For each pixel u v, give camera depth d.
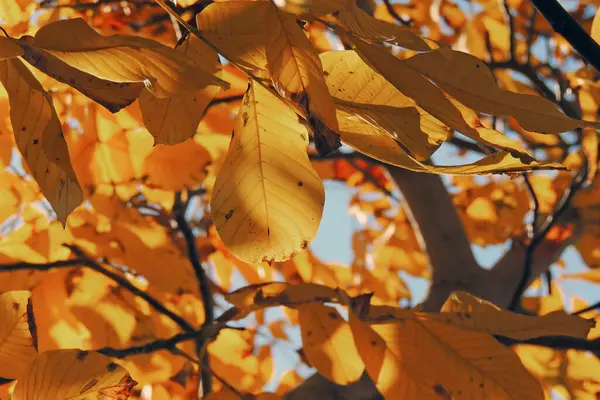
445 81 1.14
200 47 1.22
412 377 1.42
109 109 1.17
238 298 1.55
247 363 2.71
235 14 1.17
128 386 1.36
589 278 2.94
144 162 2.21
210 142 2.26
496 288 3.39
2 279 2.18
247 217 1.20
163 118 1.22
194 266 2.91
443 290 3.35
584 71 1.99
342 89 1.18
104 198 2.26
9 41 1.10
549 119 1.13
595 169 2.07
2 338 1.39
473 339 1.42
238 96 2.22
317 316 1.54
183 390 2.67
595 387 2.31
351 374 1.56
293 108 1.15
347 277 3.77
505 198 4.26
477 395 1.41
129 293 2.45
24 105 1.15
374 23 1.15
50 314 2.24
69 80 1.15
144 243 2.39
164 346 1.78
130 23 2.80
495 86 1.14
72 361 1.35
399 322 1.44
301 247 1.21
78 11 2.62
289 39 1.13
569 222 3.84
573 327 1.45
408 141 1.16
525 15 4.37
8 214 2.30
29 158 1.15
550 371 2.34
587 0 2.90
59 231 2.31
